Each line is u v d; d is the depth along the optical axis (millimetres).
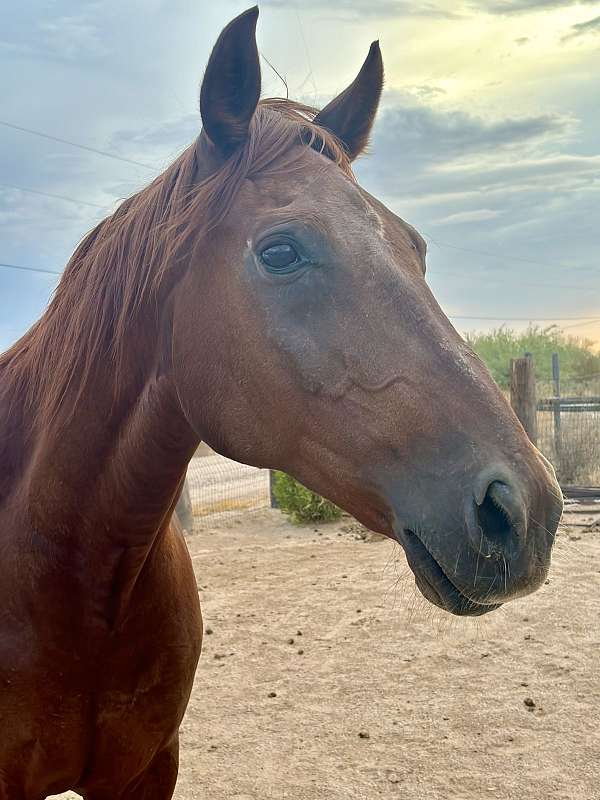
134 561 1997
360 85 2119
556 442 10227
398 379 1597
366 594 6133
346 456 1647
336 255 1671
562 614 5453
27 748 2016
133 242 1940
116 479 1943
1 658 1960
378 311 1637
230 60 1811
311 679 4660
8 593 1987
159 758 2283
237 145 1869
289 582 6609
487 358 21812
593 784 3449
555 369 11508
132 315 1912
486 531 1497
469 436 1533
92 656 1999
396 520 1605
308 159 1824
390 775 3592
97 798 2223
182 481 2102
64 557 1965
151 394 1912
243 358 1733
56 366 2027
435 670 4691
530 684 4434
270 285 1696
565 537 7512
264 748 3887
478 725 4012
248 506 10477
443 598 1576
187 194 1859
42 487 1980
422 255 1926
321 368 1655
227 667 4875
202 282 1795
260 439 1759
